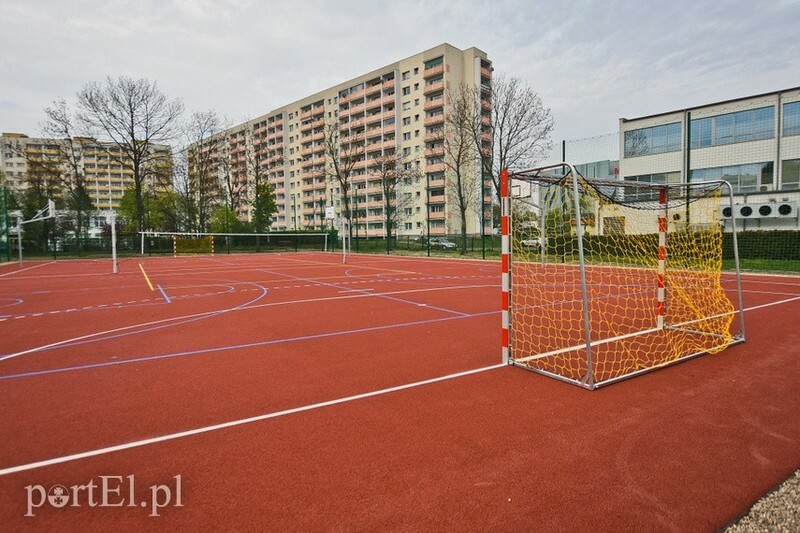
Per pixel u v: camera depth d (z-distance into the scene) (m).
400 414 4.32
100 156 47.03
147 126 41.75
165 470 3.35
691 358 6.11
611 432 3.90
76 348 6.96
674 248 10.43
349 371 5.68
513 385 5.13
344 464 3.40
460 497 2.96
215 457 3.53
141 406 4.59
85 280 18.25
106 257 36.91
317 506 2.88
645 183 6.99
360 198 78.81
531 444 3.69
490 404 4.56
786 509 2.79
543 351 6.57
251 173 70.12
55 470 3.38
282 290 14.11
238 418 4.27
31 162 44.75
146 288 15.14
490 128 36.00
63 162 44.69
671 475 3.21
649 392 4.86
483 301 11.45
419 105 69.69
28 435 3.95
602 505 2.87
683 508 2.83
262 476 3.25
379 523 2.71
